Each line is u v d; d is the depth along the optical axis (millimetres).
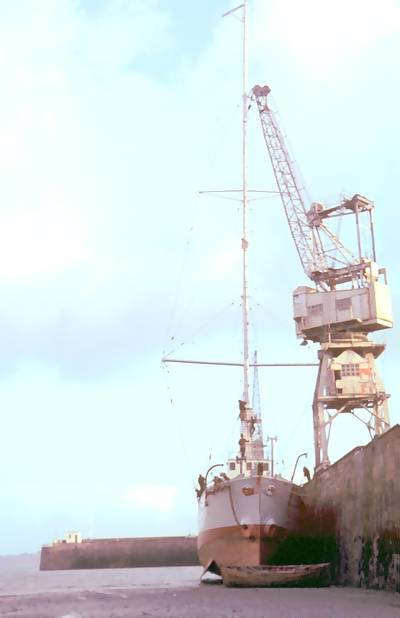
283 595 29609
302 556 39469
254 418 46094
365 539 32719
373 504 31531
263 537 36250
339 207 65562
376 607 23734
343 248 66062
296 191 72062
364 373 58625
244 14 63656
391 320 60094
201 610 24750
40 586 51781
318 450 57969
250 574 34344
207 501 40031
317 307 61844
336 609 23344
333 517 39531
